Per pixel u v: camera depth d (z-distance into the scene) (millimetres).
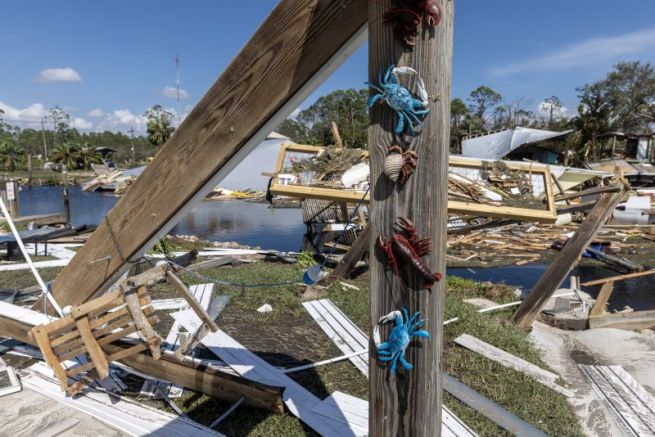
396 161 1448
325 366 3984
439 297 1610
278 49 1744
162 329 4723
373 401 1771
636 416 3562
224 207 25344
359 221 11406
